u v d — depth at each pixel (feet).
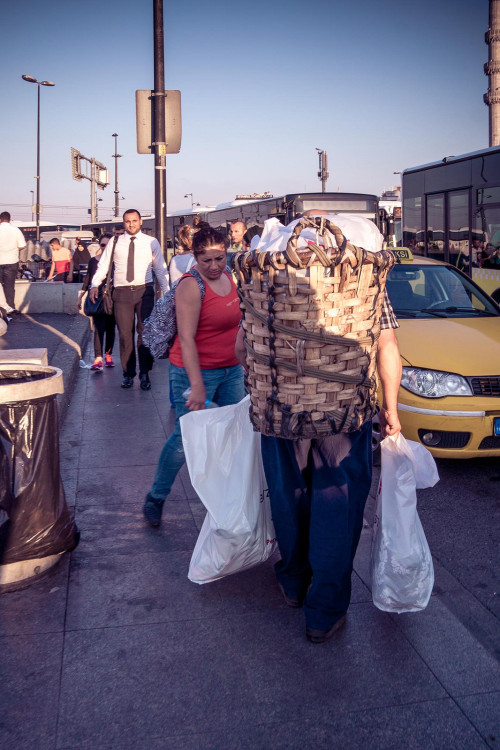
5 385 11.03
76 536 12.64
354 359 9.25
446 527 14.76
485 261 39.60
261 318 9.18
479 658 9.77
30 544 11.40
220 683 9.19
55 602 11.03
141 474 16.87
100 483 16.25
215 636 10.21
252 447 10.90
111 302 26.14
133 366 26.78
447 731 8.39
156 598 11.20
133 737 8.24
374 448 18.63
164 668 9.47
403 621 10.66
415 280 22.70
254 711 8.69
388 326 10.19
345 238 8.91
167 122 31.14
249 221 76.28
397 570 10.19
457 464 18.69
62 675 9.29
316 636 10.01
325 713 8.67
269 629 10.41
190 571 11.25
